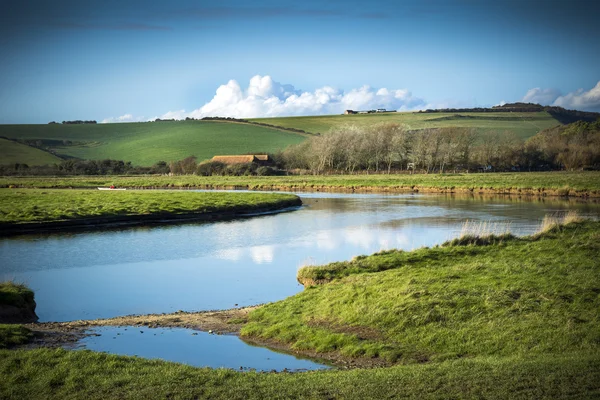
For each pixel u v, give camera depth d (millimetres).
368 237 40375
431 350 15547
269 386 12461
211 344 17312
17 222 45750
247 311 21625
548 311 16734
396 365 14547
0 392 12430
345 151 144000
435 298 18375
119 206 57812
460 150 139000
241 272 29500
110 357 14609
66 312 22219
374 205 66312
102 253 35531
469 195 80125
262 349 16781
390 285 20578
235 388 12359
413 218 51688
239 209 58594
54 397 12141
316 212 59094
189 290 25703
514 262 22922
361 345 16094
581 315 16297
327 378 12961
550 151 136125
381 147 143750
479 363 13367
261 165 147375
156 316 21109
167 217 53125
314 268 25156
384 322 17516
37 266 31578
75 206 57281
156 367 13914
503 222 46312
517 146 139000
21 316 20906
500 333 15781
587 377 11594
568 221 32344
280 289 25625
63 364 13984
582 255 23484
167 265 31672
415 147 139250
